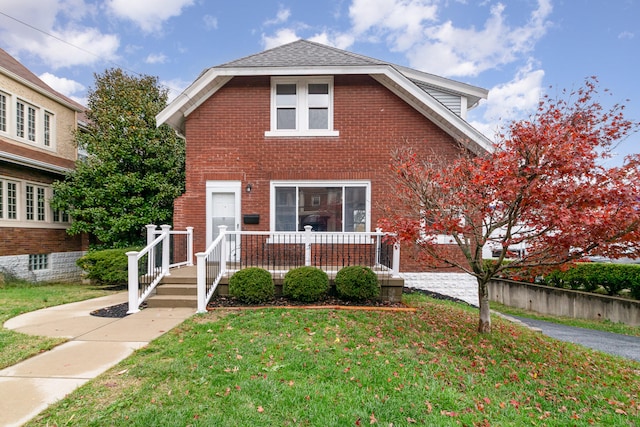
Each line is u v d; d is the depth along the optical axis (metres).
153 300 6.59
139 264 7.66
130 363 3.83
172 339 4.61
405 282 8.87
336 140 8.99
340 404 3.08
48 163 11.97
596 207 3.86
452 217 4.93
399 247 6.62
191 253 8.85
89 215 11.76
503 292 12.51
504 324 6.57
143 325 5.36
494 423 3.02
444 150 8.88
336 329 5.12
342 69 8.63
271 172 9.01
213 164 9.05
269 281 6.70
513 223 4.58
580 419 3.26
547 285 11.16
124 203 11.80
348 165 8.97
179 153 13.27
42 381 3.40
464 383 3.76
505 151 4.56
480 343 5.14
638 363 5.43
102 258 10.15
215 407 2.95
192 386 3.29
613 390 4.04
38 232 12.10
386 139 8.98
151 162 12.31
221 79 8.98
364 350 4.40
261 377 3.52
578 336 7.80
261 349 4.25
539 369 4.45
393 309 6.43
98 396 3.09
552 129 4.16
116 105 13.15
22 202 11.53
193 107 9.08
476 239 5.07
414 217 6.92
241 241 8.49
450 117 8.48
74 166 13.65
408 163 5.55
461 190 4.77
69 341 4.59
